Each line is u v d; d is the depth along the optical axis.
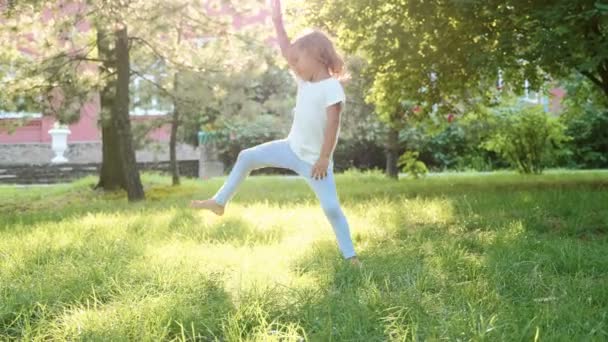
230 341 2.51
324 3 10.55
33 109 11.82
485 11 9.15
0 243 5.03
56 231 5.76
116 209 8.62
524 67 9.95
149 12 9.30
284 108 16.58
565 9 7.69
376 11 10.12
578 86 13.85
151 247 4.68
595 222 5.73
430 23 9.58
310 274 3.66
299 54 3.78
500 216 6.09
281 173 22.16
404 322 2.70
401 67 10.30
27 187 16.12
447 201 7.44
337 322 2.73
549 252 4.16
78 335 2.61
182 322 2.71
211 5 11.51
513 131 15.73
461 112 13.65
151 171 20.83
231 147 21.42
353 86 14.48
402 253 4.23
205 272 3.64
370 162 21.48
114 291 3.41
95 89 11.41
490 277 3.45
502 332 2.50
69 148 23.17
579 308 2.82
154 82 13.64
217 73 12.34
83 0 9.34
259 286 3.23
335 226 3.93
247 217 6.54
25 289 3.29
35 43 11.25
